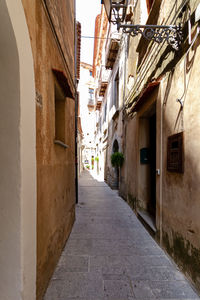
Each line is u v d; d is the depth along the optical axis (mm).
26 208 1371
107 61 8633
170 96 2541
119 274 2166
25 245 1355
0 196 1321
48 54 2051
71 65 4000
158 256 2578
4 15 1139
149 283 2008
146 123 4406
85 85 25547
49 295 1832
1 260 1318
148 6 3752
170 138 2477
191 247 1953
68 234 3221
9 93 1296
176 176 2305
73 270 2240
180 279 2074
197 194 1850
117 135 7699
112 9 2297
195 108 1909
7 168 1314
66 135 3121
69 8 3678
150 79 3447
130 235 3309
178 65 2316
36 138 1640
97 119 18609
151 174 4344
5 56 1265
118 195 7246
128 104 5562
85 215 4543
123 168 6484
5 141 1314
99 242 3020
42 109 1819
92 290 1901
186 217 2057
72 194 3781
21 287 1313
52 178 2182
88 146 27281
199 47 1854
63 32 2955
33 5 1589
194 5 1911
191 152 1966
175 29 2256
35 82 1636
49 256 2039
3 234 1317
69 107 3527
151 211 4184
